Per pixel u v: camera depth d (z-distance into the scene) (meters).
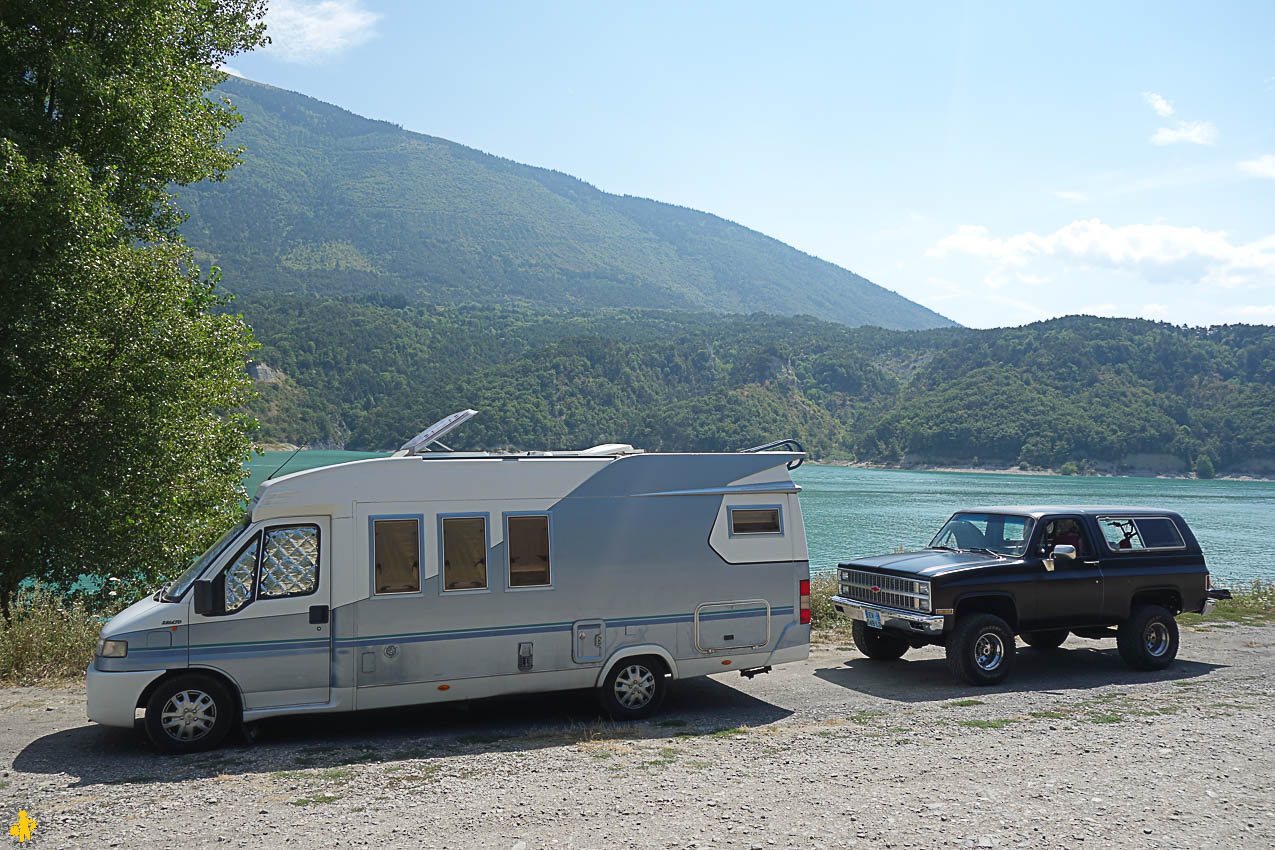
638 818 5.95
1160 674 11.19
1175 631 11.56
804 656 9.55
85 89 16.25
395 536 8.29
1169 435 177.50
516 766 7.19
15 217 14.66
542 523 8.73
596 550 8.87
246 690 7.83
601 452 9.39
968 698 9.80
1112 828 5.82
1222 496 116.88
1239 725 8.52
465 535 8.48
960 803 6.28
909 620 10.55
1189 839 5.65
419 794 6.45
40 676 10.51
